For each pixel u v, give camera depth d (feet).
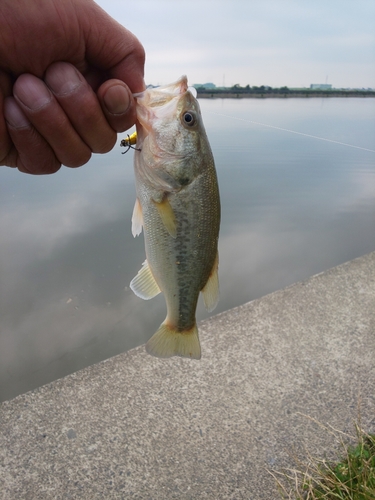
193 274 0.75
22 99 0.49
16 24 0.45
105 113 0.54
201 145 0.70
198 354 0.78
